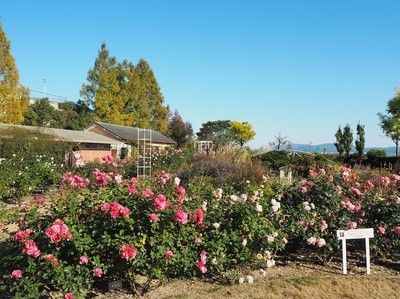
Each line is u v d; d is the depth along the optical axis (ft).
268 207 22.71
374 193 25.85
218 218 20.89
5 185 44.19
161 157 82.48
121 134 137.39
